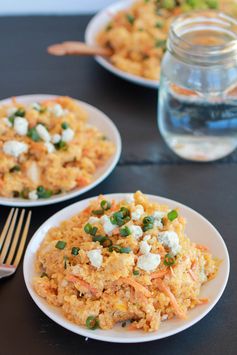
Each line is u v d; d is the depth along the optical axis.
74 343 0.51
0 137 0.66
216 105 0.67
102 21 0.91
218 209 0.64
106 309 0.51
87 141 0.68
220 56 0.64
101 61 0.81
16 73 0.84
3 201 0.63
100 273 0.51
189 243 0.55
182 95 0.67
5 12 1.07
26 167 0.65
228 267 0.54
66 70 0.85
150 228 0.54
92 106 0.78
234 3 0.92
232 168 0.69
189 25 0.68
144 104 0.79
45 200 0.63
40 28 0.94
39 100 0.75
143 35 0.84
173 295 0.51
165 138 0.71
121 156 0.71
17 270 0.57
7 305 0.54
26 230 0.61
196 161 0.71
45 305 0.52
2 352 0.51
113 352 0.51
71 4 1.07
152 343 0.51
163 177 0.68
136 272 0.51
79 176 0.65
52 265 0.54
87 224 0.55
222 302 0.54
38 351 0.51
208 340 0.52
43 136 0.66
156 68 0.81
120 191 0.67
